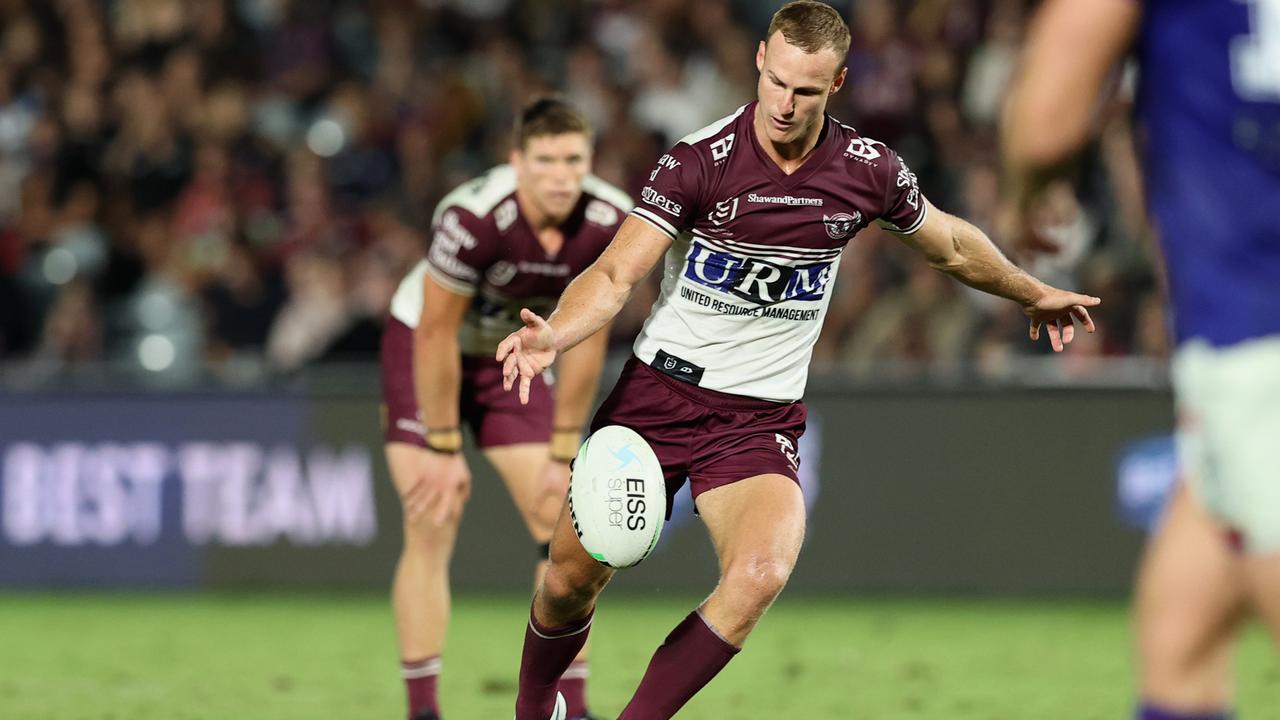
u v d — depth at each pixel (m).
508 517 35.41
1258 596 9.77
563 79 50.41
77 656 27.14
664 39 50.50
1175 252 9.94
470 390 20.31
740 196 14.87
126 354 42.00
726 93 49.81
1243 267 9.75
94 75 49.78
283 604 34.53
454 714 21.20
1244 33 9.61
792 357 15.75
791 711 21.77
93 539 36.12
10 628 30.78
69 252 44.31
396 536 35.72
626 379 16.00
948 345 39.00
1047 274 39.22
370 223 44.97
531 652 16.58
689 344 15.60
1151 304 39.47
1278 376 9.62
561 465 19.28
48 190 46.09
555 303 19.72
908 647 28.48
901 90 47.59
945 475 35.56
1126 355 39.22
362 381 35.88
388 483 35.72
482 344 20.05
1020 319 39.19
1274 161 9.66
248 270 43.19
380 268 41.16
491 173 19.25
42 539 36.25
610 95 47.59
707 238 15.13
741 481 15.36
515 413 20.27
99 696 22.92
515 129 19.05
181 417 36.09
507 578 35.38
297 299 41.91
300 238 44.03
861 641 29.22
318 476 35.81
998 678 24.98
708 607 14.66
